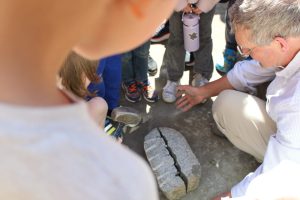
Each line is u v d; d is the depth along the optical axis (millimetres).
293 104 1727
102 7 390
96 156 378
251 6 1611
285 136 1756
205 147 2441
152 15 438
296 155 1744
